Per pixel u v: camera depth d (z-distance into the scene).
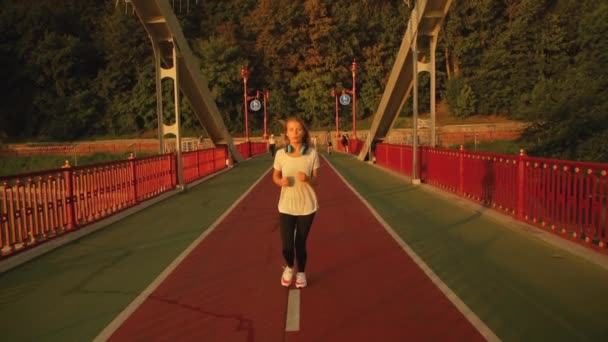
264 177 18.92
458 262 6.05
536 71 60.03
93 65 73.69
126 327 4.22
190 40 73.56
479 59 65.62
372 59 71.69
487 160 9.91
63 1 76.00
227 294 5.02
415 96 15.15
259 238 7.72
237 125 71.38
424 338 3.82
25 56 69.00
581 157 26.89
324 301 4.73
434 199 11.73
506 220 8.45
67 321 4.40
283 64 71.94
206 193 14.08
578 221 6.57
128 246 7.38
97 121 70.25
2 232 6.43
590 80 29.56
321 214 9.80
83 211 8.71
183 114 68.00
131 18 70.19
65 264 6.38
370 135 25.19
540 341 3.75
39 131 70.19
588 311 4.34
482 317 4.24
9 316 4.54
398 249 6.78
